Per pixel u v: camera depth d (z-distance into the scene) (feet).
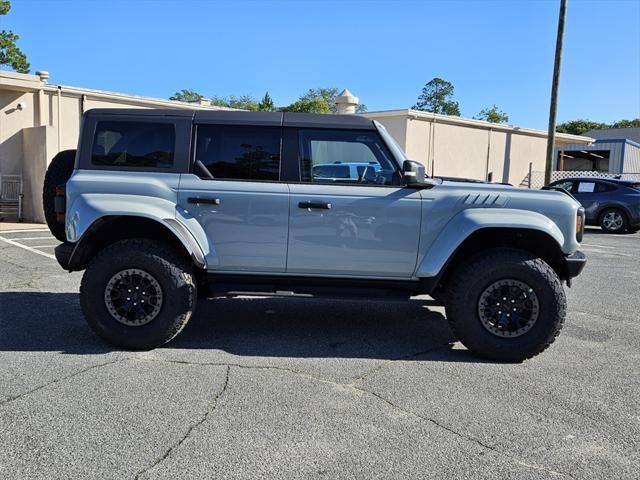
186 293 15.07
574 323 19.16
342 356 15.19
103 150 15.40
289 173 15.35
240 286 15.85
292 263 15.40
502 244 15.98
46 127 44.01
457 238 14.85
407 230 15.15
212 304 20.83
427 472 9.33
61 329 16.99
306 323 18.48
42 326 17.26
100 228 15.30
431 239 15.20
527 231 15.21
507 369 14.43
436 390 12.85
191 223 15.12
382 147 15.40
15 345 15.42
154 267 14.80
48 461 9.39
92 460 9.46
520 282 14.76
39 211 45.93
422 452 9.98
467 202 15.10
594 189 52.13
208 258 15.29
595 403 12.28
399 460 9.69
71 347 15.34
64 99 49.65
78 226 14.71
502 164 79.92
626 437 10.73
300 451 9.89
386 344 16.40
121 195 14.99
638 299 23.03
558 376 13.94
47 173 16.39
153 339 15.02
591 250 38.58
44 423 10.75
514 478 9.23
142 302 15.03
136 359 14.49
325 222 15.12
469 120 72.54
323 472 9.25
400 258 15.25
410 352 15.69
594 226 57.88
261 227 15.16
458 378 13.67
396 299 15.57
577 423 11.27
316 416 11.30
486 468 9.50
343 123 15.44
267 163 15.39
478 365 14.70
